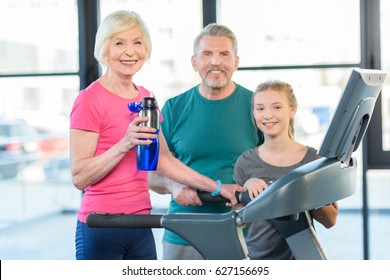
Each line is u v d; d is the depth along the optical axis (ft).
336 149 5.53
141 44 7.17
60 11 14.51
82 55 13.50
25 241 17.53
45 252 16.61
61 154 18.11
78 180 6.97
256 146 8.46
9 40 14.87
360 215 14.33
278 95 7.55
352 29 13.08
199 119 8.39
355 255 14.07
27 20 14.74
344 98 5.21
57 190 18.89
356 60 13.08
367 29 12.82
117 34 7.02
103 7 13.61
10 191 18.76
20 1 14.75
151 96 6.88
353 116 5.38
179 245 8.60
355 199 14.53
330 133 5.39
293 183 5.25
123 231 7.17
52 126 15.39
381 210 14.70
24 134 16.90
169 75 13.92
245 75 13.44
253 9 13.41
